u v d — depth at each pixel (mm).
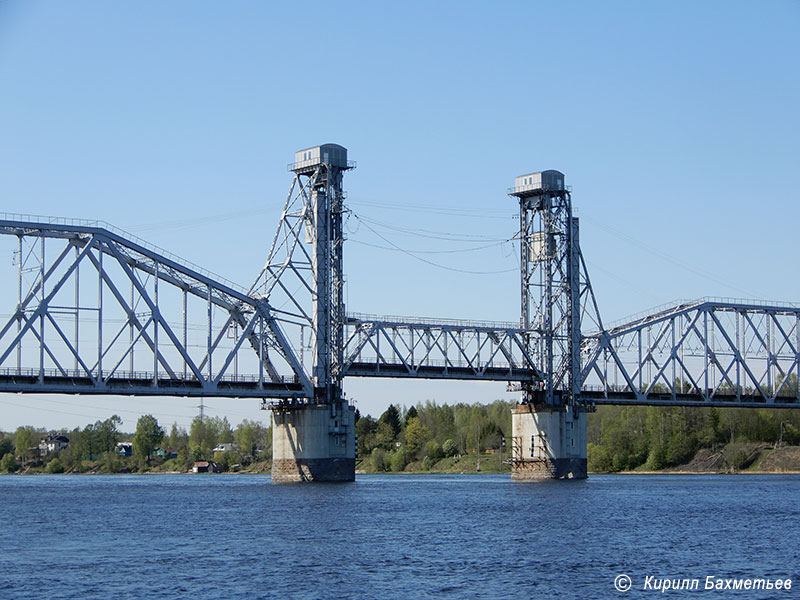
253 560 112938
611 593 98188
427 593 97000
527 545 124875
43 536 133250
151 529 140375
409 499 193875
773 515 162000
